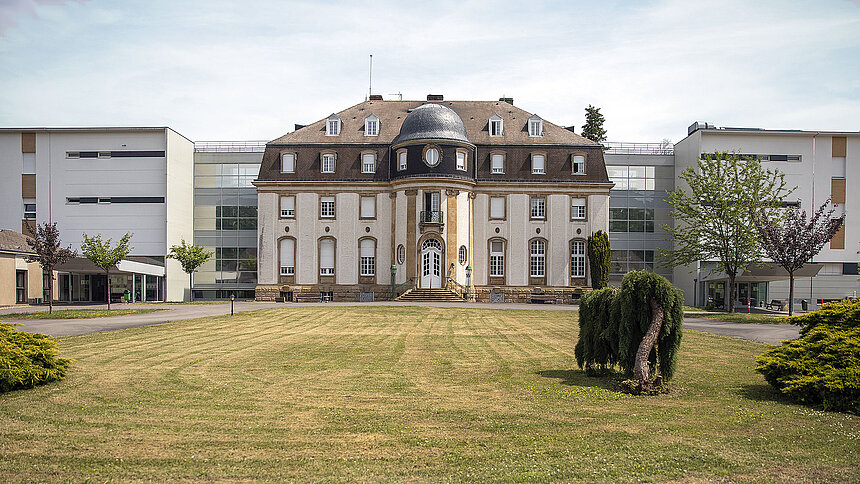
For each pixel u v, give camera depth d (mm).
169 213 51031
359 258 47594
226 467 7527
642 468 7500
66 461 7727
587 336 13898
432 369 14820
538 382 13133
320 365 15266
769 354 12531
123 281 49000
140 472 7355
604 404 10969
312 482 7031
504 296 47469
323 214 47938
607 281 46969
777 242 31797
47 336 13219
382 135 49156
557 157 48406
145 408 10438
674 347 12695
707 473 7340
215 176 55406
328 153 48000
